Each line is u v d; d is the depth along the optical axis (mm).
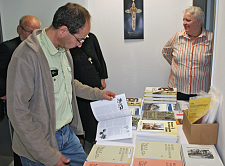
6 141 2107
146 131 1124
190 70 2098
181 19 2568
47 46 1029
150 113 1401
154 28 2658
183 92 2195
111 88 2961
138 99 1682
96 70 2355
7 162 2156
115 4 2684
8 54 1656
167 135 1097
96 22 2770
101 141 1169
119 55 2828
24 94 899
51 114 1020
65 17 940
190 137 1087
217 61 1155
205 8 2109
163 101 1608
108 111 1298
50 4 2441
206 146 1022
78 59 2139
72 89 1310
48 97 996
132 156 1029
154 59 2756
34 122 985
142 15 2641
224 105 973
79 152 1396
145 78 2840
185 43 2109
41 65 946
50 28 1020
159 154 983
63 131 1255
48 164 956
